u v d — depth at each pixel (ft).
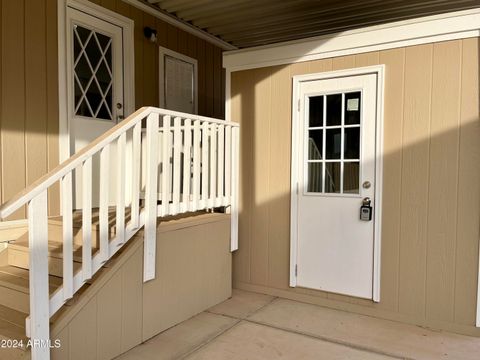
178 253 10.09
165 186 9.54
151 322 9.23
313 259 11.53
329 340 9.13
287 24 16.37
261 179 12.46
